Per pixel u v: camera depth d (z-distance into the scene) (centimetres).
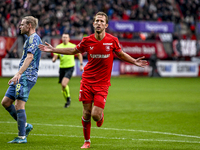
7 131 2155
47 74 6856
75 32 7688
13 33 6900
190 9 9725
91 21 8125
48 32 7206
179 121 2688
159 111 3209
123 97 4316
